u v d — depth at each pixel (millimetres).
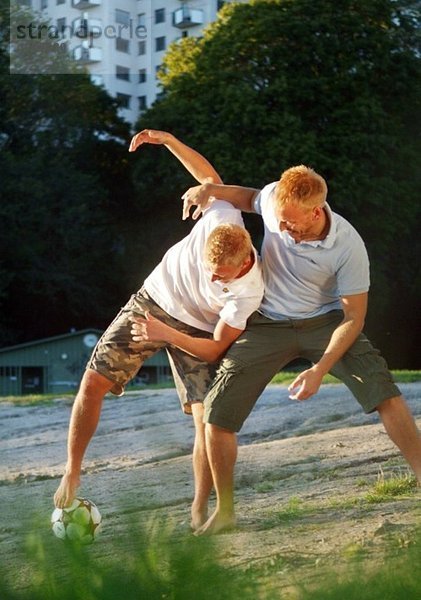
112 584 3670
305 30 43000
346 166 41031
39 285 46594
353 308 5625
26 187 45719
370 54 43438
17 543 4516
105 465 9758
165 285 6102
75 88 50844
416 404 13258
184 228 47125
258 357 5781
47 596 3670
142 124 45844
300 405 14016
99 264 48375
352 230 5676
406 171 43562
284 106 42156
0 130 49406
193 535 4059
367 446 9195
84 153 50875
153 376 41344
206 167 6465
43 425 14875
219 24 46125
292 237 5652
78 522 5445
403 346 47094
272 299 5863
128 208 49531
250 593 3637
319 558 4531
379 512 5859
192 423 12984
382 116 42688
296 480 7836
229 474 5758
